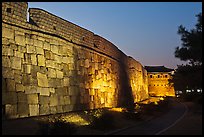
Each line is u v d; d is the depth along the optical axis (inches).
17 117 662.5
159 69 4018.2
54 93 829.2
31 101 721.6
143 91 2404.0
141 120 903.1
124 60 1716.3
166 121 895.1
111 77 1374.3
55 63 859.4
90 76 1101.1
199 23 1029.8
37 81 759.1
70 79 935.7
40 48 796.6
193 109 1386.6
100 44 1243.8
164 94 3599.9
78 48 1023.6
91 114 811.4
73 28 998.4
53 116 738.2
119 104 1475.1
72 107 922.1
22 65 712.4
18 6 724.0
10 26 691.4
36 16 808.9
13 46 692.7
